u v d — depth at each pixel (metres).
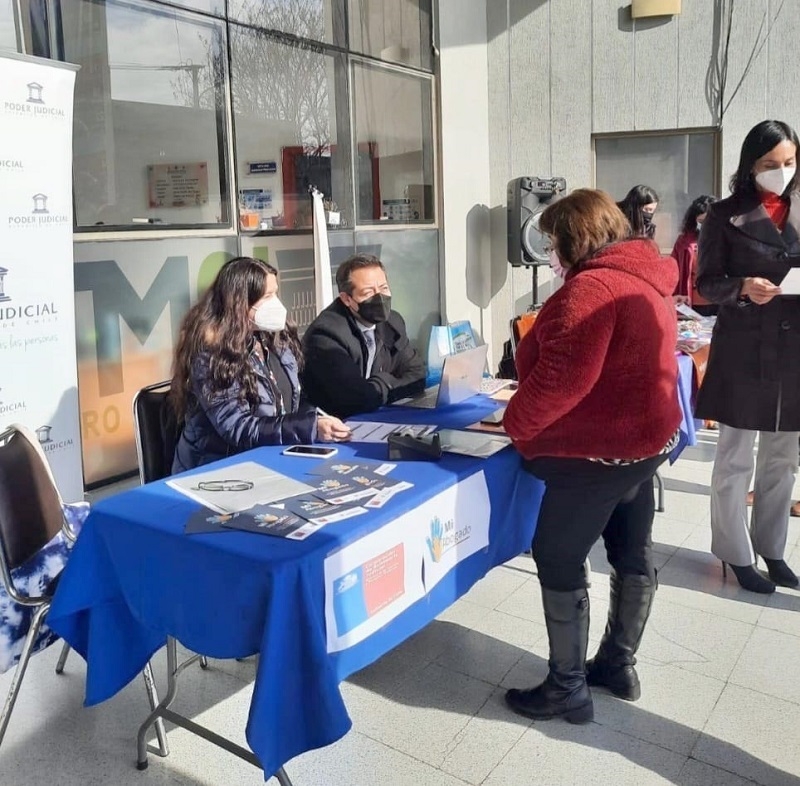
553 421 2.02
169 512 1.92
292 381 2.81
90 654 2.00
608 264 1.98
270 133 4.82
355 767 2.15
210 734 2.07
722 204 2.86
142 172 4.02
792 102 6.01
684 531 3.76
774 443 3.07
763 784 2.06
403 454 2.30
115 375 3.88
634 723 2.32
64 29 3.57
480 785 2.08
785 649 2.71
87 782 2.14
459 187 6.52
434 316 6.45
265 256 4.79
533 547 2.24
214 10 4.37
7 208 2.90
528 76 6.63
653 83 6.33
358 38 5.47
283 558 1.65
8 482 2.16
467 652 2.72
